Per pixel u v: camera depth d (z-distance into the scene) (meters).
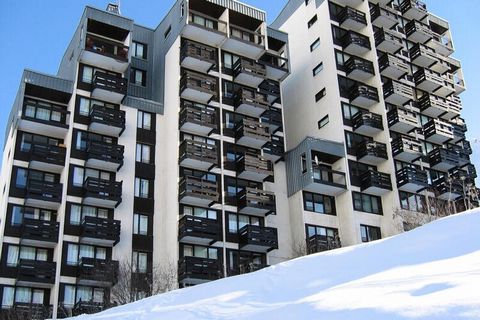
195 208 38.81
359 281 11.73
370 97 46.97
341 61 48.31
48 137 38.09
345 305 9.10
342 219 42.69
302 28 52.47
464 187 46.09
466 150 52.59
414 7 55.12
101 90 39.25
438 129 50.44
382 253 13.93
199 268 36.12
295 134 49.59
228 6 45.59
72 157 37.12
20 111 37.09
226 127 42.84
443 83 53.31
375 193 44.44
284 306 10.47
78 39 41.28
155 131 41.34
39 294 33.59
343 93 46.91
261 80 45.47
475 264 10.19
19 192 35.56
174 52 43.81
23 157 36.66
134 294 33.06
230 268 37.84
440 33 58.84
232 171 41.44
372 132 46.72
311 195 42.75
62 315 32.56
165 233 38.16
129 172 38.62
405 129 48.25
